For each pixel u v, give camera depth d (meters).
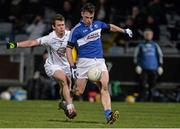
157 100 59.88
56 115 39.47
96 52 33.28
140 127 30.88
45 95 60.00
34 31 64.56
